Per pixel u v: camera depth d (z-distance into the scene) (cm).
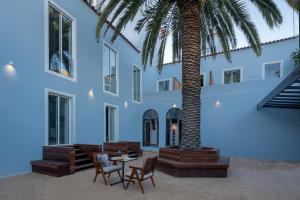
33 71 905
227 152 1450
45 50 962
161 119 1756
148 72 2059
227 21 1091
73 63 1146
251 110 1389
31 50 899
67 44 1127
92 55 1284
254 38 1044
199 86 916
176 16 1104
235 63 1742
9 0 819
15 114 833
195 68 907
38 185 718
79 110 1162
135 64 1831
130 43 1720
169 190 679
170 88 2002
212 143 1502
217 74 1812
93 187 704
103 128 1367
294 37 1525
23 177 807
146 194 642
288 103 1215
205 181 783
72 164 880
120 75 1588
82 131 1178
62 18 1095
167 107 1736
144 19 1047
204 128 1537
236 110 1437
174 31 1197
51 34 1025
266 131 1342
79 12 1187
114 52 1545
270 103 1232
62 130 1072
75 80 1141
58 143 1044
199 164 836
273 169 1018
